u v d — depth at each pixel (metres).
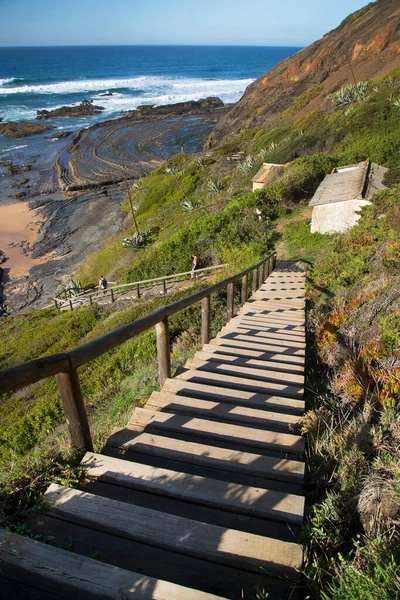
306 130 30.30
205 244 17.42
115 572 1.43
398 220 10.81
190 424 2.81
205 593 1.38
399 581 1.39
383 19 43.06
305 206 18.75
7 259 25.72
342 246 12.15
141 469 2.20
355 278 9.15
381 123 23.61
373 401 3.01
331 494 2.09
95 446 2.87
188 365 4.11
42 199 34.97
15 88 90.75
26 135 55.22
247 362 4.19
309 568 1.61
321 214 15.26
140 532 1.75
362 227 12.44
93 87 96.12
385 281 5.92
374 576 1.45
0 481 2.14
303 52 52.03
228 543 1.69
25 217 31.42
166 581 1.49
